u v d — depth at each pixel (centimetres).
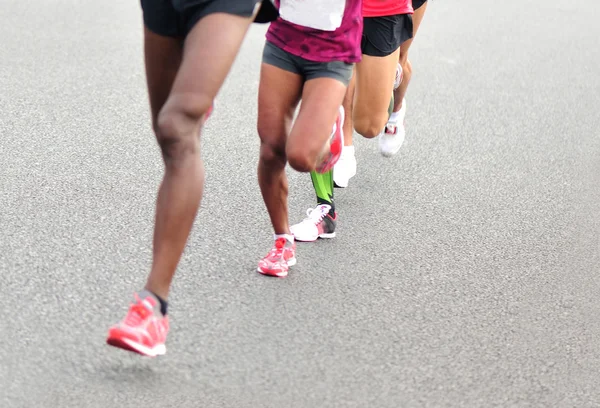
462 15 3969
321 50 1392
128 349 1114
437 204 1880
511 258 1630
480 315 1395
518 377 1214
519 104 2688
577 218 1848
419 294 1453
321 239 1659
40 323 1249
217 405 1078
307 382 1149
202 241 1588
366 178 2016
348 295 1427
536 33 3712
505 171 2111
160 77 1184
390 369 1202
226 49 1084
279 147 1412
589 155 2270
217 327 1282
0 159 1903
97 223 1617
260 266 1477
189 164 1118
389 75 1745
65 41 2973
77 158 1945
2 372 1114
